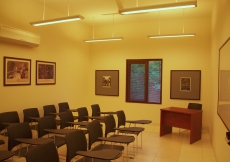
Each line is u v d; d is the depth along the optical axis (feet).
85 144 10.41
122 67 25.03
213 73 17.48
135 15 21.39
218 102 12.76
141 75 24.25
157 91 23.56
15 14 16.07
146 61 23.90
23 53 16.89
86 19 23.15
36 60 18.19
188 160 13.64
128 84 24.84
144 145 16.47
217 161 13.00
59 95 21.16
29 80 17.52
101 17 22.29
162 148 15.83
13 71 16.06
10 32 14.84
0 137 14.21
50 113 17.63
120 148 11.48
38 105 18.53
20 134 10.98
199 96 21.71
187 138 18.48
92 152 8.89
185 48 22.25
